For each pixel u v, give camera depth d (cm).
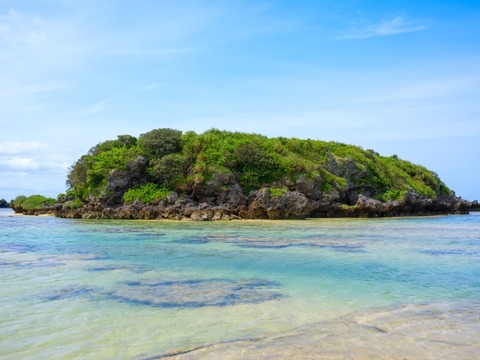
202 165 5744
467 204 8481
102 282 1505
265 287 1452
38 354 838
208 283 1509
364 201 6094
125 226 4122
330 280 1573
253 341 916
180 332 976
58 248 2420
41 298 1270
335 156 7125
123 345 890
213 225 4309
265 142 6669
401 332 977
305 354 838
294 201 5538
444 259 2072
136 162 5844
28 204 6931
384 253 2273
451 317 1102
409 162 9181
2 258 2036
